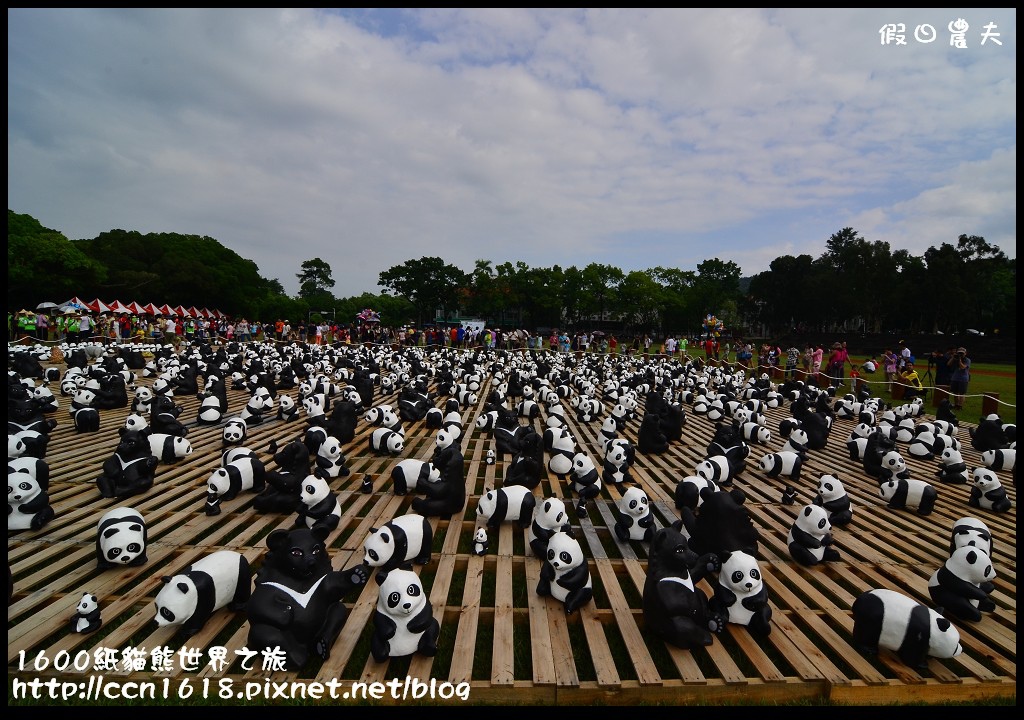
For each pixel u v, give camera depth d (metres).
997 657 5.69
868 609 5.56
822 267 75.00
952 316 63.53
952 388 21.28
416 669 5.19
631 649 5.47
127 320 40.00
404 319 96.56
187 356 24.98
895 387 24.14
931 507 9.65
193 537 7.74
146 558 6.88
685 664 5.34
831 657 5.86
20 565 6.58
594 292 79.31
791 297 75.12
